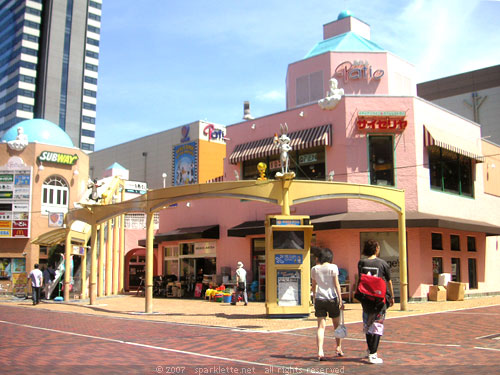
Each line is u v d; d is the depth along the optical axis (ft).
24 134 108.68
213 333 37.60
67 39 336.90
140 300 76.89
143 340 34.04
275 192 49.06
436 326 39.52
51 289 80.53
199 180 128.57
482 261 81.41
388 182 70.49
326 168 72.64
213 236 83.15
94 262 67.97
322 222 65.82
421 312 51.31
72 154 111.96
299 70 86.99
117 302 72.69
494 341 31.50
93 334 37.45
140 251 109.09
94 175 178.60
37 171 107.34
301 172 76.02
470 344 30.37
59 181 111.04
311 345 31.22
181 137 143.95
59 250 90.84
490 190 88.79
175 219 94.94
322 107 73.82
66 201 110.83
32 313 56.59
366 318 25.08
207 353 28.66
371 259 25.86
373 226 63.77
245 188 49.80
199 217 88.94
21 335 36.99
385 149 71.46
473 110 130.31
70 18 340.18
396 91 82.28
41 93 324.19
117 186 93.25
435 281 69.56
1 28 351.46
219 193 50.78
